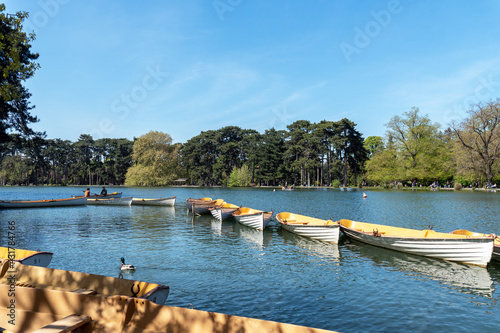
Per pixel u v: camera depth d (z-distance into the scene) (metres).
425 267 12.90
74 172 116.75
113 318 5.26
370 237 16.59
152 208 35.84
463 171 63.62
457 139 65.00
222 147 101.94
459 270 12.55
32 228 21.27
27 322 5.61
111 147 120.25
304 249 15.97
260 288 10.38
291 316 8.41
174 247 16.00
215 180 106.69
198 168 106.75
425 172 71.38
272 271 12.23
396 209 34.38
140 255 14.27
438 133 73.81
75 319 5.12
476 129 61.38
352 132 89.38
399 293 10.12
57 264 12.68
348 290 10.32
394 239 15.45
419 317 8.43
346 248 16.22
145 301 5.23
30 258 9.75
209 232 20.55
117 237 18.39
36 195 59.69
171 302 9.16
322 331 4.24
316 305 9.11
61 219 25.86
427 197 50.25
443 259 13.91
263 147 100.31
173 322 5.02
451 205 37.44
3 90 8.92
